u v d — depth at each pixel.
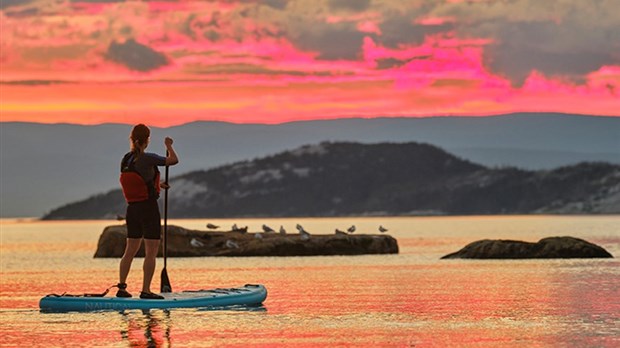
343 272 96.75
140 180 56.84
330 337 47.12
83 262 128.75
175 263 116.69
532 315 55.16
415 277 87.50
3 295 73.88
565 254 117.00
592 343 44.44
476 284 78.00
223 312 55.91
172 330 49.09
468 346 44.28
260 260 122.00
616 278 82.81
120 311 56.12
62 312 56.12
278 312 56.91
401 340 46.25
